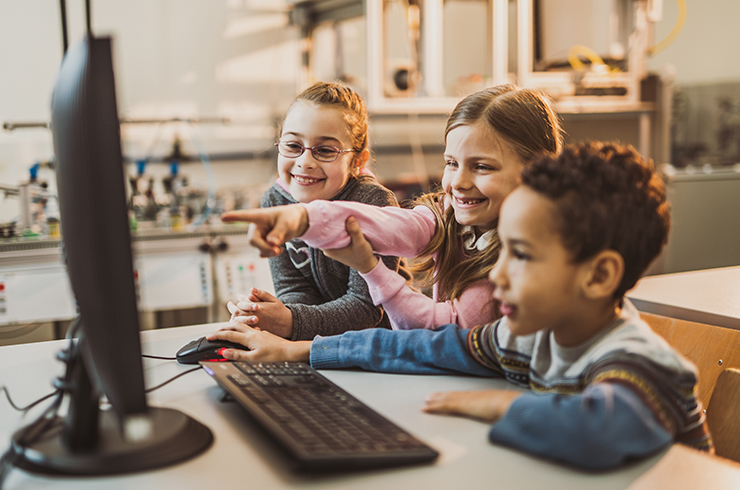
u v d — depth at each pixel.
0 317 2.18
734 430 0.75
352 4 2.94
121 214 0.48
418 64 2.73
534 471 0.54
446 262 1.02
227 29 3.22
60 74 0.57
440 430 0.63
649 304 1.17
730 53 3.86
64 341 1.00
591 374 0.60
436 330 0.87
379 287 0.91
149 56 3.07
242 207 2.89
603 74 2.83
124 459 0.54
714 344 0.97
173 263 2.38
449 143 0.97
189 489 0.51
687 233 2.79
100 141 0.47
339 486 0.52
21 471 0.54
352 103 1.13
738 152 3.67
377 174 3.52
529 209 0.58
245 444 0.60
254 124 3.31
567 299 0.59
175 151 3.06
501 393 0.67
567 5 2.76
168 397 0.73
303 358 0.88
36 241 2.24
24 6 2.81
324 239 0.79
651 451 0.55
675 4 4.07
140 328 0.51
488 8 2.79
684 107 3.87
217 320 2.47
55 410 0.61
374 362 0.84
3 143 2.79
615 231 0.57
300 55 3.34
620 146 0.64
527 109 0.95
